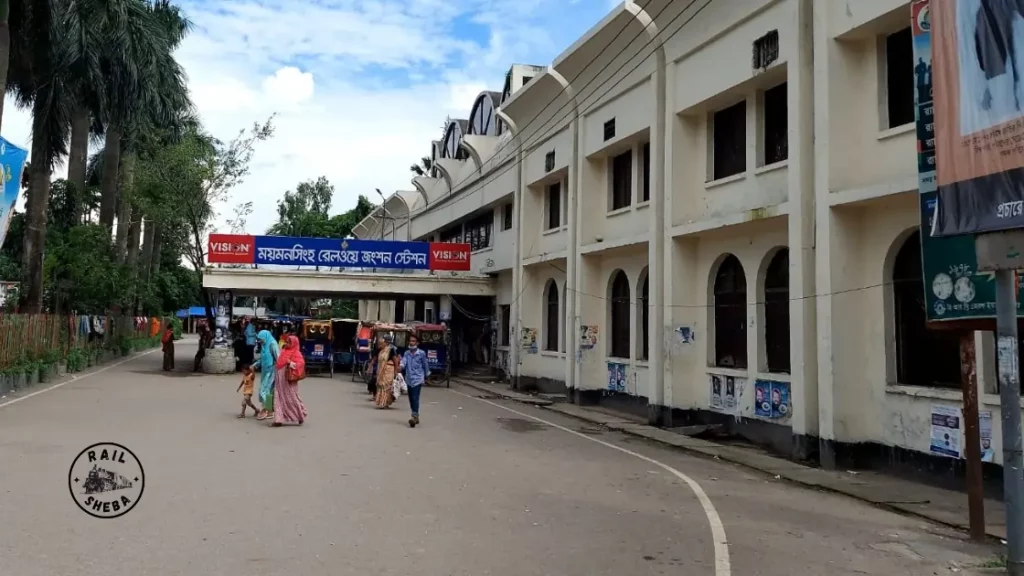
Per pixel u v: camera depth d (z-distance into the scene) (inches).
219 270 1082.7
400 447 474.6
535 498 340.5
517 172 1016.2
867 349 464.8
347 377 1115.3
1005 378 249.4
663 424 652.7
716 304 641.6
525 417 703.1
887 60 460.1
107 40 1030.4
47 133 974.4
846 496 386.3
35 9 877.8
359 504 312.5
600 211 828.6
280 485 343.6
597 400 823.7
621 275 805.9
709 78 604.1
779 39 520.1
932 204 309.6
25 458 382.6
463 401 833.5
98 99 1056.8
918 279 439.8
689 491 376.5
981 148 249.1
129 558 229.0
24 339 808.3
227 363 1088.2
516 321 1002.1
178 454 413.7
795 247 495.2
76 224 1239.5
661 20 655.8
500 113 1015.0
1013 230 241.8
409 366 587.2
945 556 272.5
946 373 424.2
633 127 725.3
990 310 285.6
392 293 1194.6
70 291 1168.8
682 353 648.4
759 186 569.0
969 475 296.8
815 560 259.1
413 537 265.1
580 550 257.3
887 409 449.4
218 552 238.2
